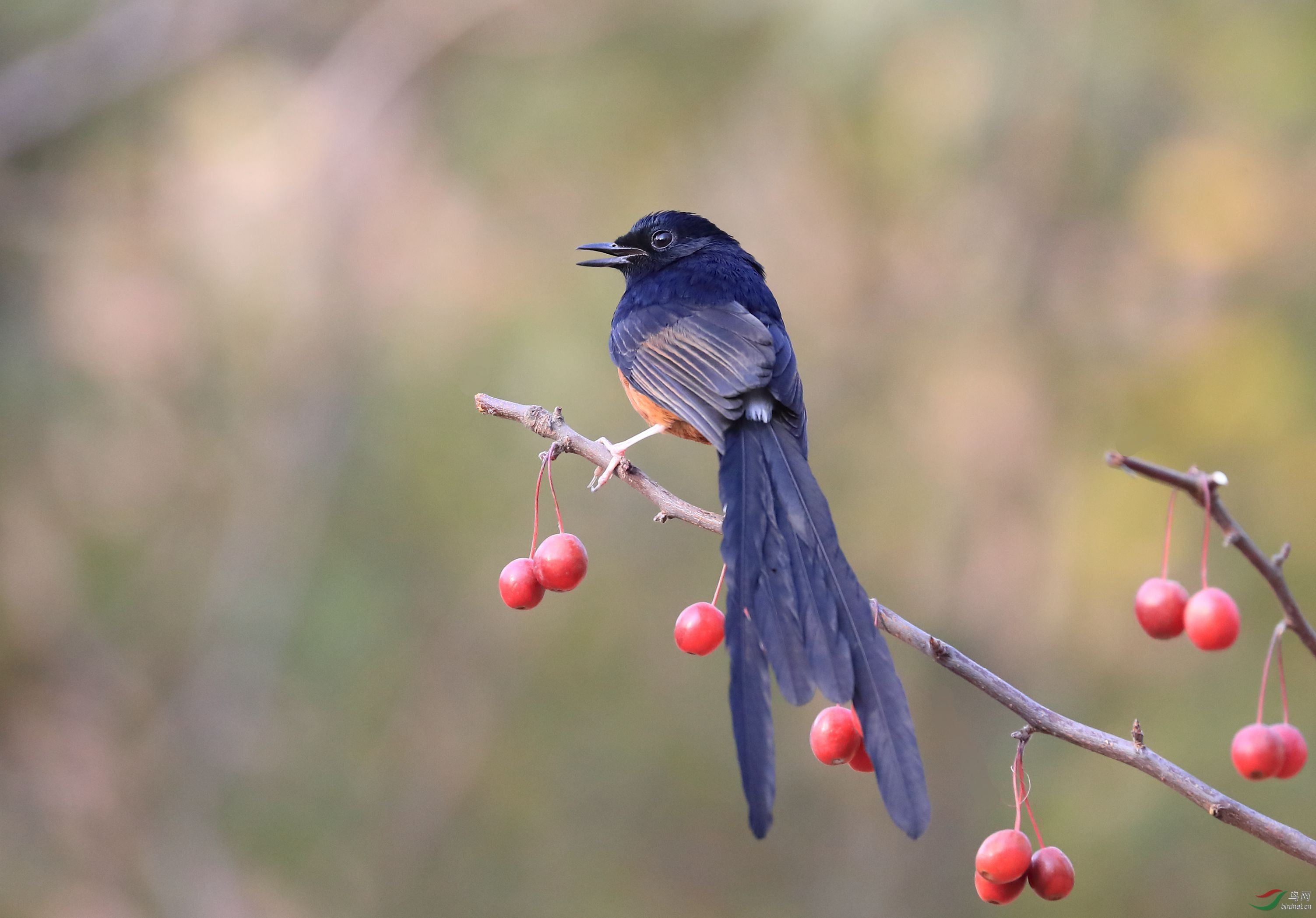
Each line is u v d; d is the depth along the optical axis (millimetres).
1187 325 12617
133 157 14922
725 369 7344
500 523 13656
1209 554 11586
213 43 15422
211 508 13672
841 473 13750
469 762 13852
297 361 13820
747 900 13961
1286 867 10719
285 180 14414
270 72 15352
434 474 13430
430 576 13672
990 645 13203
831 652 5426
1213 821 10961
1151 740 11391
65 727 13461
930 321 13680
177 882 13094
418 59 14945
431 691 13797
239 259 13945
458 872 13672
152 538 13672
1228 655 11398
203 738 13406
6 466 13297
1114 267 13125
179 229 14180
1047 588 12695
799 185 13867
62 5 15422
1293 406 11750
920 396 13656
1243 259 12508
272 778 13453
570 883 13727
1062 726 5180
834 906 13875
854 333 13938
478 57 14898
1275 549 11344
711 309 7926
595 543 13922
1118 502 12039
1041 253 13289
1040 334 13273
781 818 14516
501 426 13391
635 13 14297
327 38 15578
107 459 13484
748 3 13656
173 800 13359
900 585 13633
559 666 14031
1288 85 12312
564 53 14492
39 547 13367
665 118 14086
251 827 13344
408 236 14258
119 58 15219
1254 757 4945
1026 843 5180
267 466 13656
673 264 8805
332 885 13391
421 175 14609
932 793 13609
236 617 13461
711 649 5953
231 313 13820
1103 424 12578
